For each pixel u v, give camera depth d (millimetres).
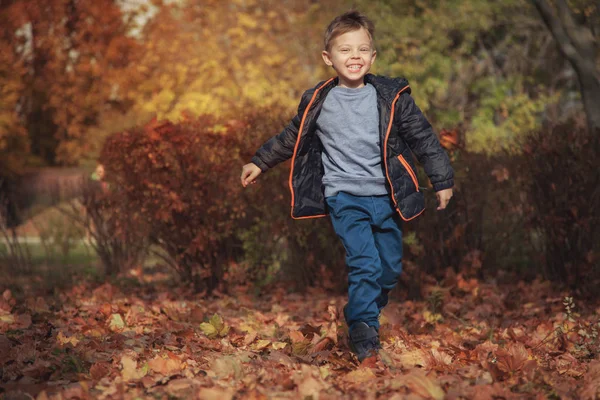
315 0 18406
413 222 6160
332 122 3441
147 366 3100
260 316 4836
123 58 23594
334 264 6402
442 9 14133
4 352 3402
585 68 7289
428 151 3441
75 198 8453
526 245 6957
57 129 28641
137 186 6250
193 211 6258
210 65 16844
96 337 3918
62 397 2654
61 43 25562
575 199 5906
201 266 6492
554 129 6066
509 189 6543
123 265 7723
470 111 14859
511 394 2658
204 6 17891
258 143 6078
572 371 3186
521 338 3955
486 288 6246
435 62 13992
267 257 6586
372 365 3176
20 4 24938
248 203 6328
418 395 2635
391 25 13977
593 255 5777
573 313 4723
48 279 7461
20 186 21844
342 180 3426
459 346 3850
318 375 2957
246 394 2668
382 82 3451
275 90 15750
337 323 3975
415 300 5996
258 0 18375
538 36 15023
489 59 15109
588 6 9992
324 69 16750
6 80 23688
